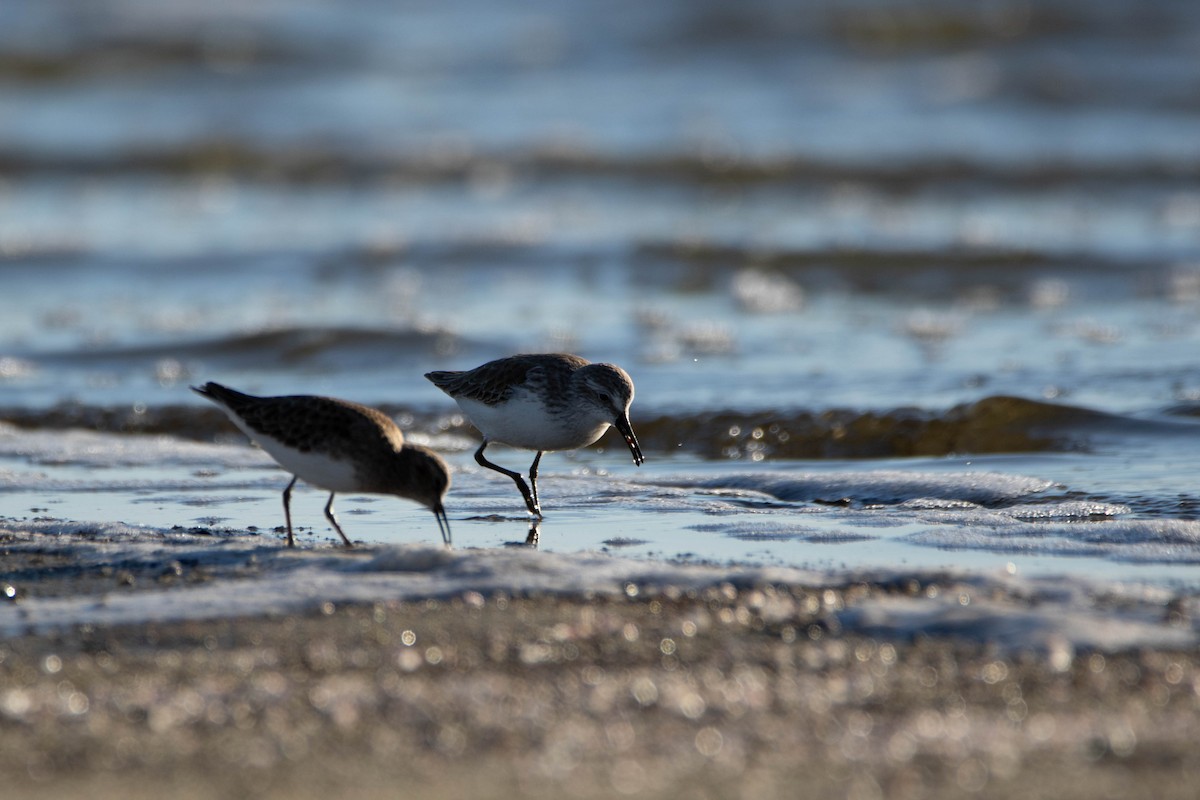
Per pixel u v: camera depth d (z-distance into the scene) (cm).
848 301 2097
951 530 990
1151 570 873
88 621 753
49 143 3278
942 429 1345
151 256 2422
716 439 1396
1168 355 1638
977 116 3469
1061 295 2083
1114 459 1222
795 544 972
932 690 647
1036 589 795
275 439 941
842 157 3056
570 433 1112
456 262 2361
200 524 1070
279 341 1816
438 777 552
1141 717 612
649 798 531
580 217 2738
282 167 3122
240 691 648
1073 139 3238
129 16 4444
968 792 537
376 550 909
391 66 4056
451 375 1166
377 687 653
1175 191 2847
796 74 3866
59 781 549
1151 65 3853
